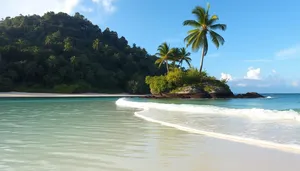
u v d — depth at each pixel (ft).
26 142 23.17
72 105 80.12
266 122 35.76
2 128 31.53
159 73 365.20
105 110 59.72
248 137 25.17
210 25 141.90
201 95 130.52
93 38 404.16
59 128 31.60
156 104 67.72
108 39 427.33
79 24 417.08
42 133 27.94
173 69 168.66
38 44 322.14
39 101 111.24
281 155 18.93
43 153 19.15
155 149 20.84
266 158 18.12
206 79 144.36
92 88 294.05
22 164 16.26
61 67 276.21
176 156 18.60
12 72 249.34
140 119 41.11
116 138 25.32
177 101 95.14
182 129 30.94
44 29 361.30
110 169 15.31
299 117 38.65
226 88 140.46
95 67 316.81
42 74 267.59
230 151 20.16
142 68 363.97
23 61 264.11
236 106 68.39
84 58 310.04
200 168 15.76
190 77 142.92
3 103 93.35
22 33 345.72
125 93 313.73
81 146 21.75
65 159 17.52
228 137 25.77
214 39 140.05
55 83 268.62
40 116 45.88
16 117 44.21
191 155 18.90
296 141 23.16
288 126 31.94
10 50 265.54
